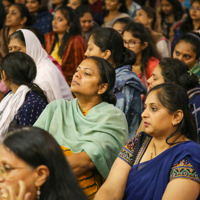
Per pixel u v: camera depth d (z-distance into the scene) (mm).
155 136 2547
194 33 5203
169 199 2307
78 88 3074
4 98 3986
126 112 4055
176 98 2502
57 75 4441
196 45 4574
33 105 3658
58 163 1805
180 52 4613
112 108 3162
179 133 2547
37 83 4109
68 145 3008
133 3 8906
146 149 2646
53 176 1791
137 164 2586
